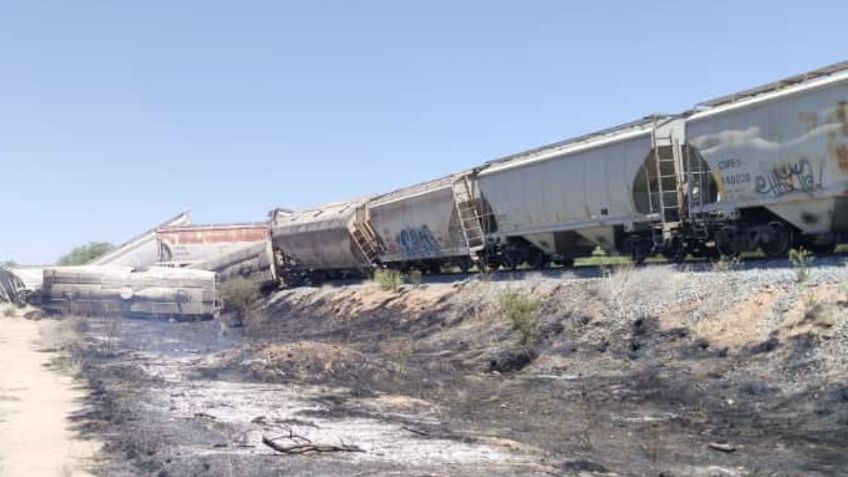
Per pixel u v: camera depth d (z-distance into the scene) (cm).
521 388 1678
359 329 3098
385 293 3491
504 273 2981
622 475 961
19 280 5209
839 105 1727
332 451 1104
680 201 2266
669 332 1753
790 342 1453
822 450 1045
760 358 1466
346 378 1920
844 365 1302
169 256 6531
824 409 1201
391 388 1777
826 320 1437
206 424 1327
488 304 2569
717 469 984
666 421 1280
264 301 4959
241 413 1463
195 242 6662
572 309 2141
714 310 1738
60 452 1106
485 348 2156
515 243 3033
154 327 4134
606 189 2475
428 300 3022
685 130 2208
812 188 1814
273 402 1602
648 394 1472
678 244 2325
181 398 1659
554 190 2714
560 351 1928
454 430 1286
